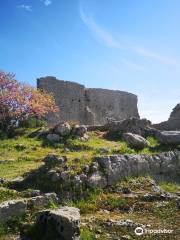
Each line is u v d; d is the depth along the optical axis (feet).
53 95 130.00
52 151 77.82
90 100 144.05
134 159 63.26
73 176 54.80
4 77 105.81
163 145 80.38
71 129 85.15
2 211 44.73
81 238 41.42
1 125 98.78
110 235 43.14
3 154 75.61
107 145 79.30
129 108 159.12
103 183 57.26
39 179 55.72
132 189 58.65
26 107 104.27
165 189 62.23
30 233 42.73
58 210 43.62
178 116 107.86
